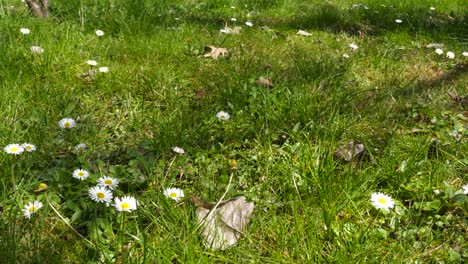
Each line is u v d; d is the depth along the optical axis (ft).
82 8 3.58
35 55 2.73
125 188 1.76
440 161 1.93
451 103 2.50
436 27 3.88
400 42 3.56
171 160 1.95
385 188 1.82
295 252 1.49
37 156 1.90
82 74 2.65
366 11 4.26
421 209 1.67
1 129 2.02
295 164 1.91
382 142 2.09
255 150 2.04
